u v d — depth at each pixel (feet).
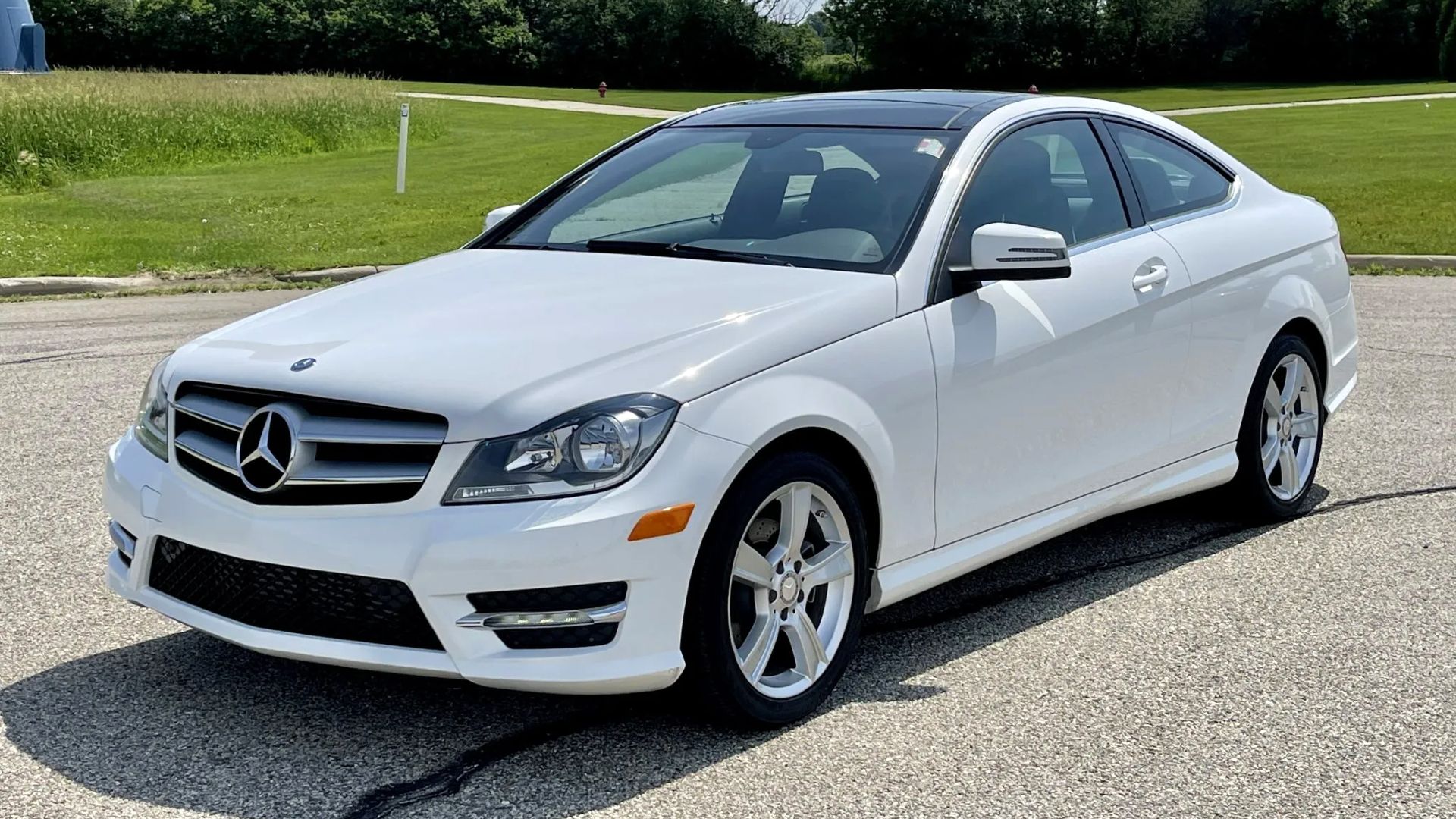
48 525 16.94
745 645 11.16
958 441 12.73
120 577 11.96
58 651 13.04
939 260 12.91
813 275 12.57
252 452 10.70
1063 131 15.24
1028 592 15.11
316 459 10.56
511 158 83.35
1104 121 15.87
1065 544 16.89
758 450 10.80
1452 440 21.56
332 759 10.80
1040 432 13.64
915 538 12.53
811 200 13.82
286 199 61.77
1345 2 242.17
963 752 11.01
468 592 10.01
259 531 10.55
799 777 10.53
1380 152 78.95
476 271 13.57
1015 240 12.41
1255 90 210.18
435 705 11.85
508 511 10.01
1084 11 255.91
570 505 10.03
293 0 268.62
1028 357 13.35
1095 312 14.14
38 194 67.31
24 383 25.14
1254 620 14.14
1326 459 20.63
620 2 275.18
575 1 277.23
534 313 11.85
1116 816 9.96
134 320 33.27
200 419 11.29
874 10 263.08
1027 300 13.51
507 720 11.58
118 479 11.92
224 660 12.89
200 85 92.99
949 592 15.11
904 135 14.43
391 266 43.83
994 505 13.29
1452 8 222.07
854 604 11.96
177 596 11.48
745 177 14.56
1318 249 18.04
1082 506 14.44
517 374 10.57
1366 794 10.36
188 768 10.61
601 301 12.08
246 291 40.06
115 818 9.77
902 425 12.12
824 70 272.51
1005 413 13.17
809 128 15.14
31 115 74.13
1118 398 14.56
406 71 272.51
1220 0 252.62
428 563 10.00
